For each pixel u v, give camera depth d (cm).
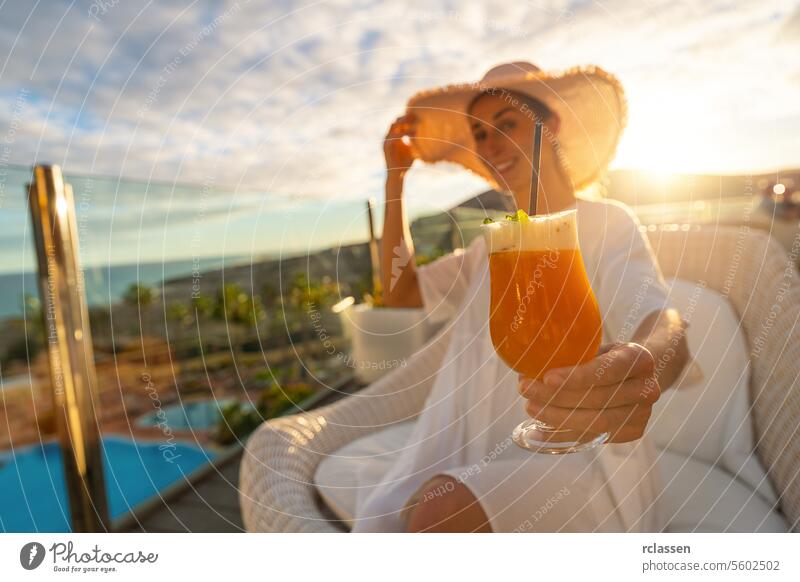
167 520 207
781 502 111
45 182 175
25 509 247
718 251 160
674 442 142
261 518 117
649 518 109
